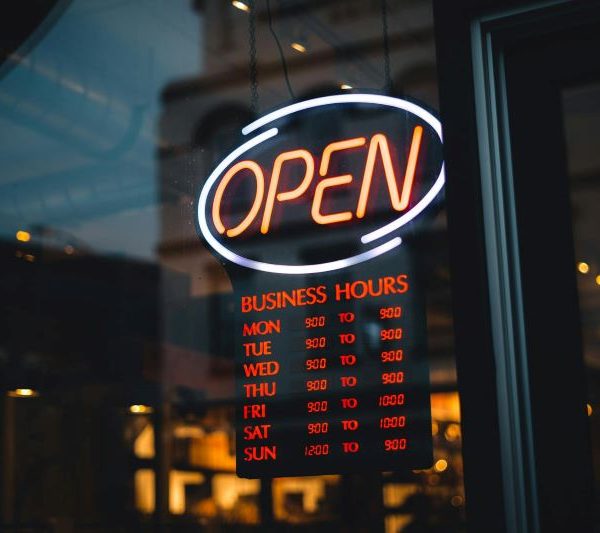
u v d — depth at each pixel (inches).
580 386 82.9
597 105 86.3
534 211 86.4
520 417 83.2
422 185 100.2
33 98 156.8
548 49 87.7
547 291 85.0
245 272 109.7
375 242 102.5
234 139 111.6
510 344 84.2
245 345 108.7
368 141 104.4
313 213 106.4
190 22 144.2
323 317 105.2
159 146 153.6
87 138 164.6
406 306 100.9
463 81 88.0
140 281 157.6
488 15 88.2
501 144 87.6
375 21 114.3
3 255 184.2
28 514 159.3
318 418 103.8
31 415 166.9
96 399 158.7
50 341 173.0
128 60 153.6
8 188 177.6
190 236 136.8
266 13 131.0
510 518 80.4
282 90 130.7
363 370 102.3
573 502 81.6
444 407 97.2
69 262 179.6
